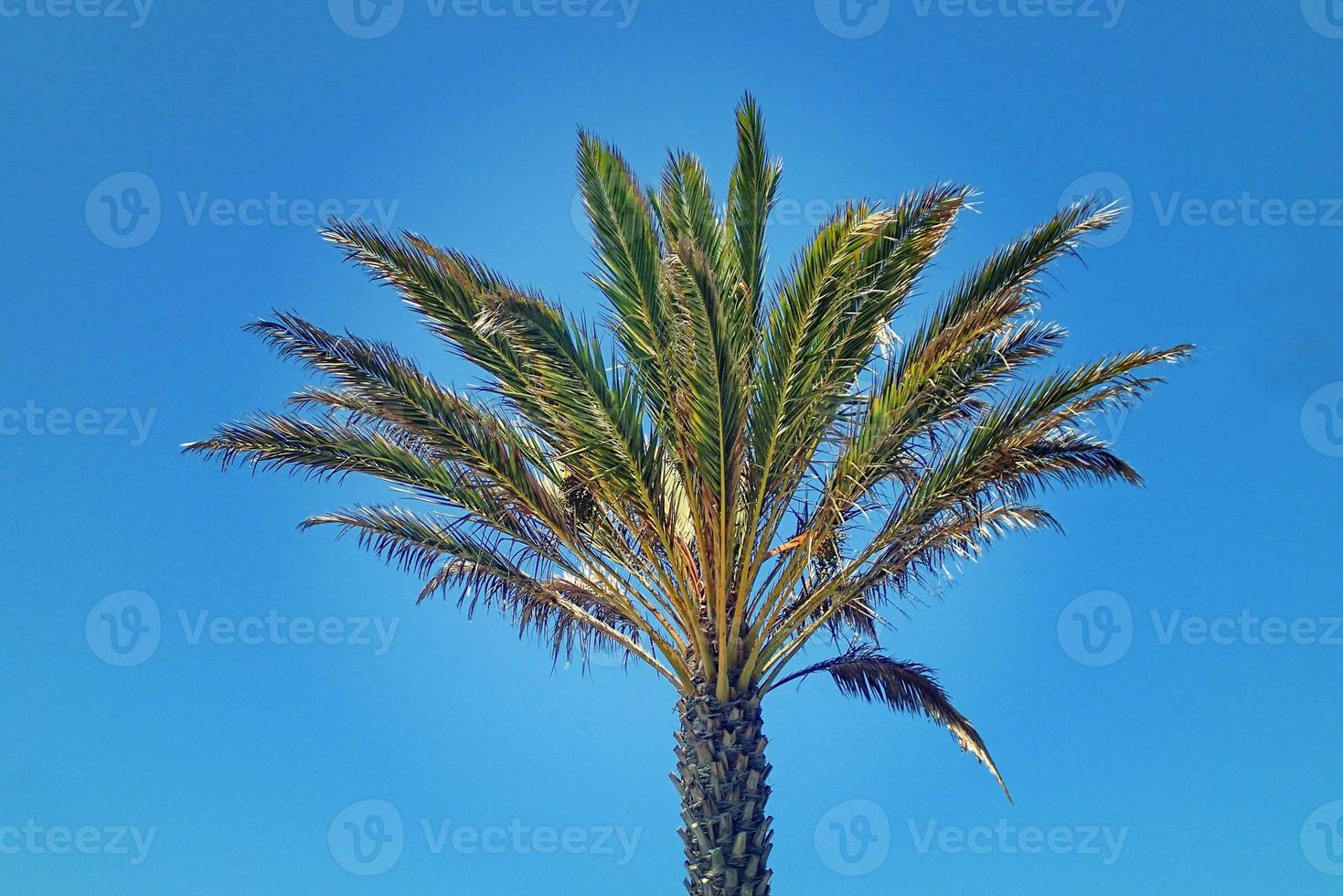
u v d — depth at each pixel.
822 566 11.20
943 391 9.40
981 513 9.91
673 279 8.72
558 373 9.12
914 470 9.80
